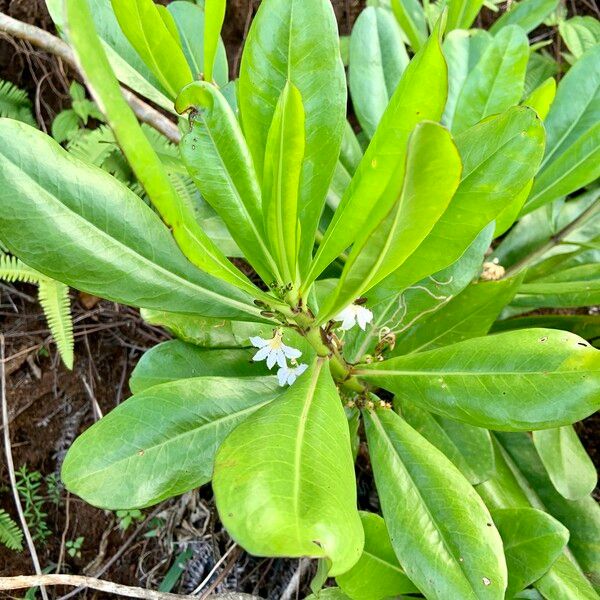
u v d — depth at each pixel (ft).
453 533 0.77
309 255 0.81
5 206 0.71
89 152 1.64
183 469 0.80
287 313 0.79
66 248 0.74
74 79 1.80
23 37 1.31
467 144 0.75
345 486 0.62
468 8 1.42
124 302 0.78
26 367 1.69
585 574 1.09
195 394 0.85
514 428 0.76
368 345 1.04
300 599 1.39
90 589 1.49
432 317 1.08
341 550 0.53
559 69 1.85
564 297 1.19
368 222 0.60
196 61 1.20
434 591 0.75
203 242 0.69
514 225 1.55
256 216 0.81
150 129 1.64
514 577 0.86
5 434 1.52
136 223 0.78
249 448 0.62
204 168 0.80
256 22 0.81
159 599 1.04
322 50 0.81
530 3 1.61
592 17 1.97
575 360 0.74
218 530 1.51
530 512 0.86
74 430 1.66
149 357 1.02
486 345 0.80
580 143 1.14
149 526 1.54
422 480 0.82
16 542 1.47
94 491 0.75
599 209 1.37
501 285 0.99
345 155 1.26
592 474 1.09
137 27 0.88
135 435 0.79
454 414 0.80
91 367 1.70
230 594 1.19
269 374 1.04
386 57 1.34
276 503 0.54
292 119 0.61
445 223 0.74
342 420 0.74
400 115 0.66
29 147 0.73
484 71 1.12
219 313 0.82
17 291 1.73
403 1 1.63
